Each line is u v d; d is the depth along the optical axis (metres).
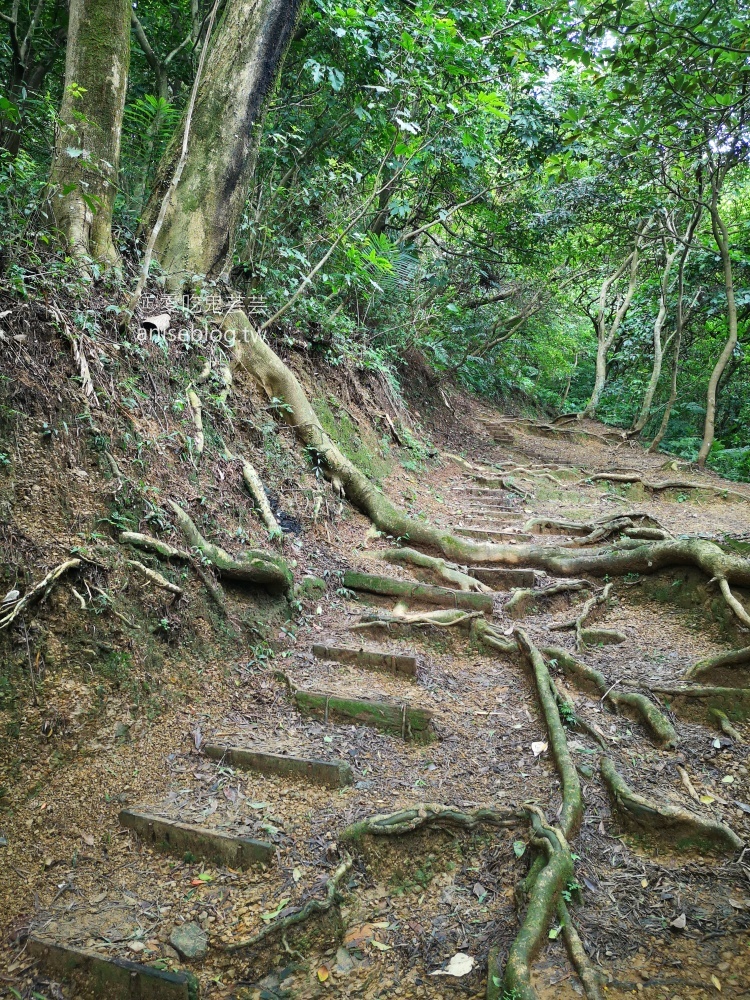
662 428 13.03
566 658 4.29
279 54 6.48
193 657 3.97
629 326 18.27
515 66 9.27
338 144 8.77
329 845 2.93
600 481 9.73
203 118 6.27
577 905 2.60
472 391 16.09
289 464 5.92
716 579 4.66
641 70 5.93
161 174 6.32
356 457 7.36
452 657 4.66
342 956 2.52
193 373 5.43
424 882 2.84
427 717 3.73
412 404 11.08
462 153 9.85
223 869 2.88
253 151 6.50
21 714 3.13
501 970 2.34
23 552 3.40
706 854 2.86
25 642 3.26
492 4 8.86
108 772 3.24
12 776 3.01
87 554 3.62
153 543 4.00
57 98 9.20
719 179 10.17
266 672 4.19
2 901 2.65
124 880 2.82
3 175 4.79
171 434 4.73
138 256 5.79
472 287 13.82
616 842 2.96
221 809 3.13
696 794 3.17
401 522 6.12
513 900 2.66
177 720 3.65
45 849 2.88
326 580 5.31
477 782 3.35
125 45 5.15
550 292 15.92
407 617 4.90
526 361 20.53
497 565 5.79
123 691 3.53
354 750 3.58
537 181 13.53
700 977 2.30
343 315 8.77
